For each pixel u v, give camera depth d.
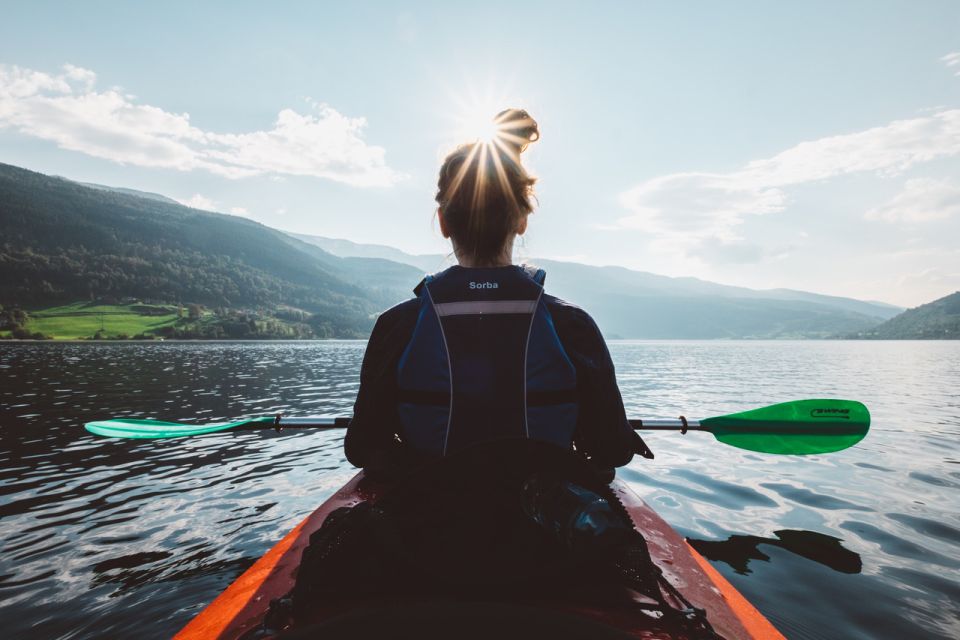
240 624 1.29
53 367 25.05
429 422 1.11
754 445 3.40
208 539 3.93
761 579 3.22
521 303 1.13
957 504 4.71
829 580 3.21
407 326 1.16
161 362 30.39
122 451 7.01
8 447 7.28
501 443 1.02
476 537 1.03
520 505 1.04
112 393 14.01
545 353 1.10
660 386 17.78
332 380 18.97
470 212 1.20
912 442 7.66
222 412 10.61
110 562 3.52
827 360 42.47
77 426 8.91
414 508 1.05
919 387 17.67
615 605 1.06
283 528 4.16
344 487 2.54
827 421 3.42
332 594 1.04
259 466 6.19
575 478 1.10
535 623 0.83
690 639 1.00
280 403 12.09
